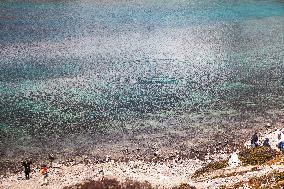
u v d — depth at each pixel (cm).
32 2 9444
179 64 6612
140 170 4128
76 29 7950
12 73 6053
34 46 7062
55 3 9469
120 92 5672
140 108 5322
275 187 2878
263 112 5366
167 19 8762
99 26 8169
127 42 7412
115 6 9481
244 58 6994
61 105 5288
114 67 6397
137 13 9062
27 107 5209
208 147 4588
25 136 4675
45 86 5728
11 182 3900
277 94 5844
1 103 5256
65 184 3847
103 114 5153
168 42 7494
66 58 6650
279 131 4906
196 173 3981
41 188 3781
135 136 4756
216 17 9081
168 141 4684
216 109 5388
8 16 8438
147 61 6669
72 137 4697
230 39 7825
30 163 4016
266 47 7531
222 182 3362
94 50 7006
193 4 9950
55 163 4244
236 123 5088
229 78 6250
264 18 9194
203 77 6231
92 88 5731
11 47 6962
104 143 4609
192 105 5456
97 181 3234
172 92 5747
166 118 5138
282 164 3566
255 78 6294
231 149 4550
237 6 10031
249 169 3625
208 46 7412
